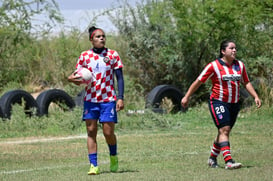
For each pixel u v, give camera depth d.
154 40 60.19
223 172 21.78
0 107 44.19
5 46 64.56
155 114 43.88
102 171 23.44
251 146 31.53
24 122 42.97
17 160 27.77
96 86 22.41
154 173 21.98
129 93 53.28
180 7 56.47
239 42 57.34
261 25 58.28
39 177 21.89
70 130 42.03
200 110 53.50
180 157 27.36
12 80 64.44
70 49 65.38
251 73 56.81
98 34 22.58
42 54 66.12
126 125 42.53
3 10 63.84
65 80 64.81
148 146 32.31
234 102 23.38
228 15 55.09
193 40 57.03
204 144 32.91
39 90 63.25
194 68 58.84
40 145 33.94
